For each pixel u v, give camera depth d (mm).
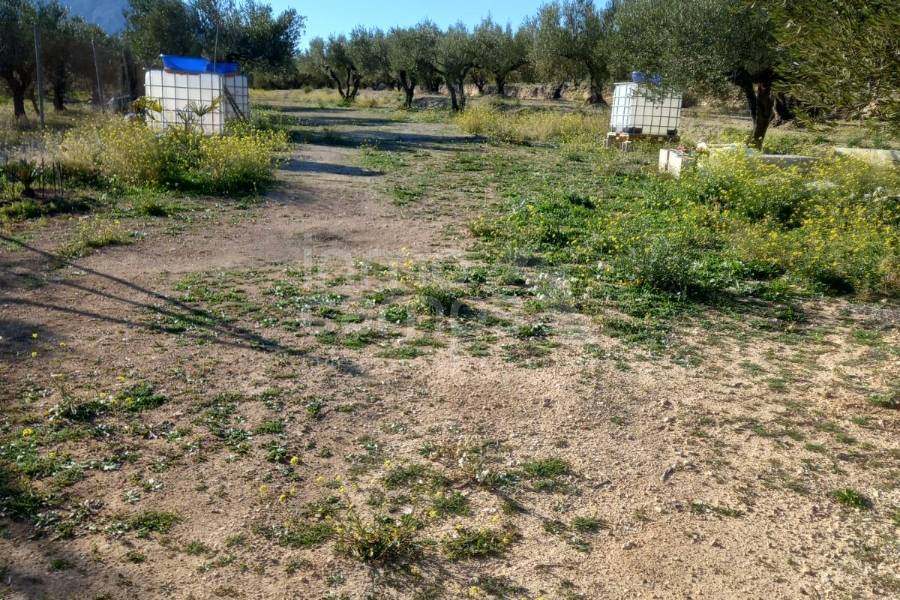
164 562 2850
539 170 14641
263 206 10062
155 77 18047
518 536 3115
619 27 21953
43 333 5109
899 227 8703
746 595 2805
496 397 4426
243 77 21469
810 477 3662
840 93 4523
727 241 8570
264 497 3312
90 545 2924
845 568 2980
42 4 23406
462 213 10188
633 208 10586
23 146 13250
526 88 43219
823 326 5984
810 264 7176
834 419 4289
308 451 3734
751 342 5566
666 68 15023
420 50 35719
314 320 5641
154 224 8656
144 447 3691
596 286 6789
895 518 3330
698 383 4758
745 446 3963
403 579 2820
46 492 3256
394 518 3182
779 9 4699
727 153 11562
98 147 11547
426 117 30453
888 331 5855
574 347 5301
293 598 2682
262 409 4145
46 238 7688
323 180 12406
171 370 4594
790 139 17234
